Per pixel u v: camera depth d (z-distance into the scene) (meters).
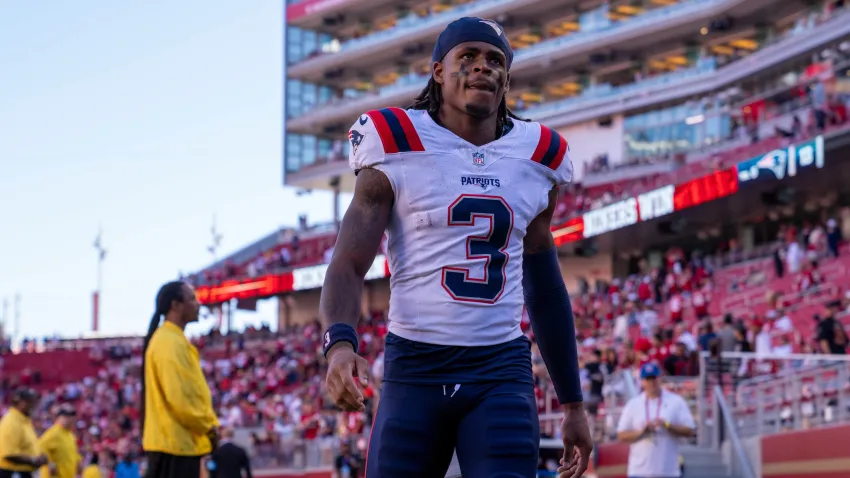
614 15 48.56
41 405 42.75
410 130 3.22
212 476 13.16
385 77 57.84
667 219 34.19
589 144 45.69
